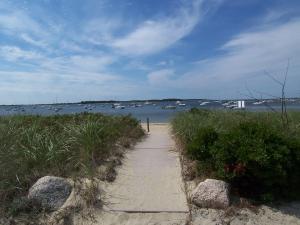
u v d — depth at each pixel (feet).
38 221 10.98
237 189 12.48
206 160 14.06
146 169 15.56
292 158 12.25
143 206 11.82
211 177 13.37
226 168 12.49
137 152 19.30
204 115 27.27
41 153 14.48
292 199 12.35
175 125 26.30
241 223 10.96
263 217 11.28
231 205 11.74
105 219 11.18
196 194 11.97
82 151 15.16
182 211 11.46
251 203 11.96
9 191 12.10
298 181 12.39
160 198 12.40
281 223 11.02
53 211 11.55
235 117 21.54
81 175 13.75
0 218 10.94
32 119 24.47
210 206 11.69
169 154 18.53
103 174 14.14
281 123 16.34
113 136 20.20
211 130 14.76
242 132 13.00
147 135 28.53
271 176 11.82
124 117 31.55
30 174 13.41
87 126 17.85
